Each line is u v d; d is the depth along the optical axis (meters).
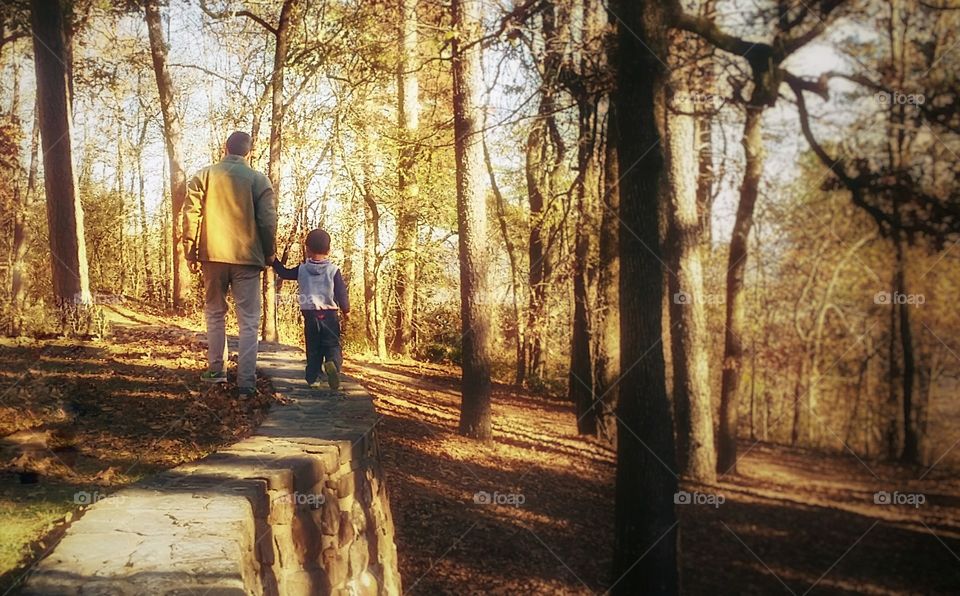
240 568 2.28
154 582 2.15
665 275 2.76
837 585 2.01
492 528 3.21
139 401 4.44
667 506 2.62
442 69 5.84
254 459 3.42
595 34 3.49
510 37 4.01
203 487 2.98
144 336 7.21
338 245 11.09
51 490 3.10
